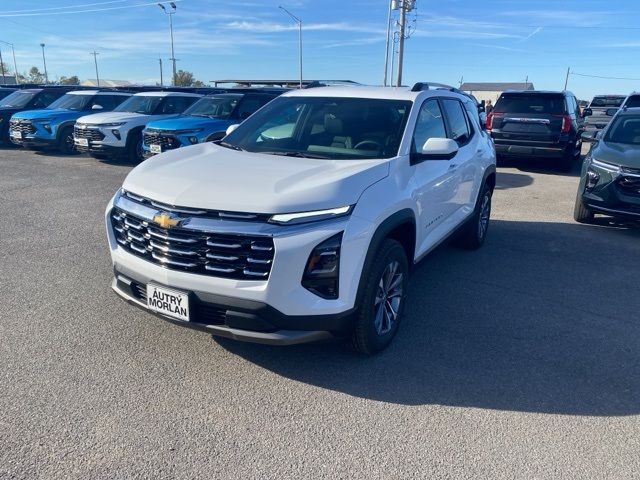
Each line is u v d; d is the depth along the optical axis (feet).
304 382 11.18
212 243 10.16
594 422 10.11
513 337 13.48
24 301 14.75
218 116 38.14
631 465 8.96
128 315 13.97
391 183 12.13
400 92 15.51
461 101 19.17
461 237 20.57
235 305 10.10
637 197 22.13
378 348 12.23
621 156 22.89
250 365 11.75
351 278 10.58
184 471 8.52
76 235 21.42
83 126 41.11
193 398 10.48
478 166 19.15
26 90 58.54
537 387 11.24
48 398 10.30
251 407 10.27
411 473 8.61
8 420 9.61
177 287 10.57
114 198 12.37
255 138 15.11
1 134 53.01
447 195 16.06
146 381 11.00
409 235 13.39
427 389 11.05
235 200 10.23
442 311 15.01
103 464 8.61
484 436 9.60
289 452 9.04
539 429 9.84
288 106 15.85
